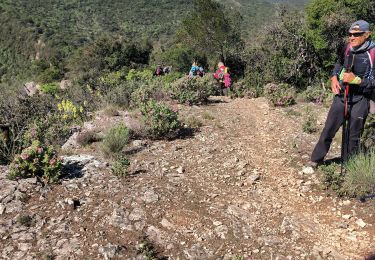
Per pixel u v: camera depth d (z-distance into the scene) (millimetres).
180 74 24922
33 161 5309
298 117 9453
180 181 5469
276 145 7090
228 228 4309
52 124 9422
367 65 4766
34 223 4375
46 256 3809
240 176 5680
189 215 4578
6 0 154000
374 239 4020
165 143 7336
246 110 10742
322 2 24641
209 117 9359
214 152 6742
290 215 4566
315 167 5695
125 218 4477
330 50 24703
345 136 5207
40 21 138875
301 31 26266
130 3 183250
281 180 5504
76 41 124625
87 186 5215
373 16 24016
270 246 3998
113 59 60750
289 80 25297
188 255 3891
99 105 12922
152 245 4047
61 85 41000
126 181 5422
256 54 30016
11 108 12344
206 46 34531
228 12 34844
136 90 12297
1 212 4566
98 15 165750
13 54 124312
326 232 4215
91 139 7723
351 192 4832
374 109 4988
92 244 4020
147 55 65125
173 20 168875
